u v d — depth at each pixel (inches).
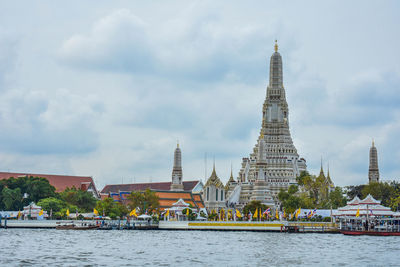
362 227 7111.2
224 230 7810.0
